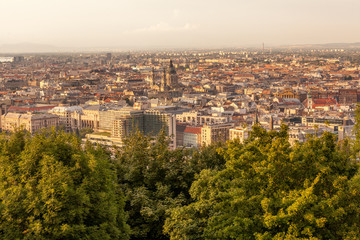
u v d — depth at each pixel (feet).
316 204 575.38
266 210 570.46
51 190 581.94
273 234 588.50
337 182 588.09
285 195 592.19
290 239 548.72
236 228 590.55
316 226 559.38
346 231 565.53
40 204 585.22
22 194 592.60
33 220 581.12
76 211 597.11
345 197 583.99
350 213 584.40
